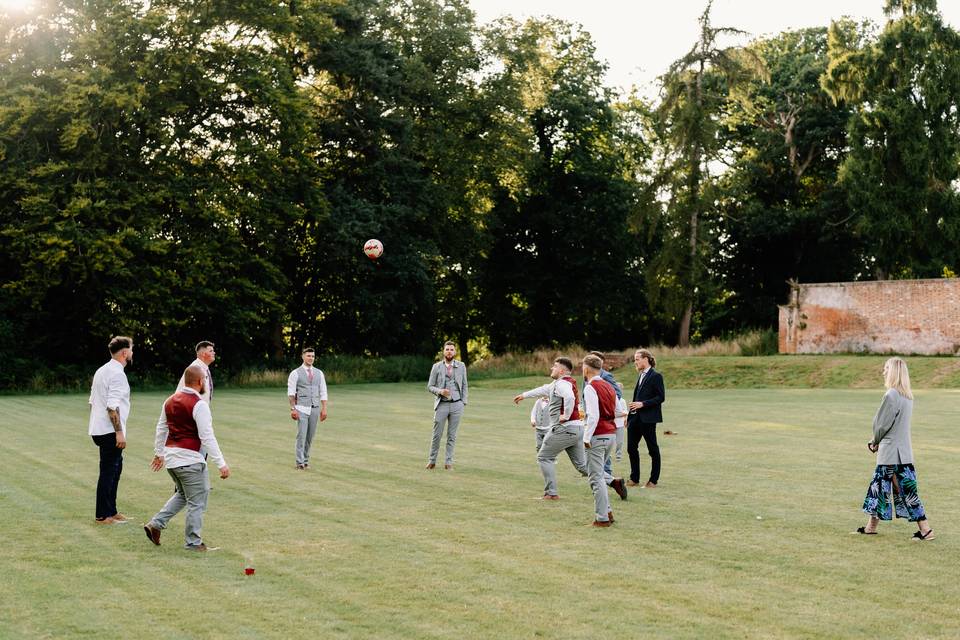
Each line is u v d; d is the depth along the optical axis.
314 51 44.84
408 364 47.59
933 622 6.71
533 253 61.47
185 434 9.06
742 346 48.03
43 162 36.56
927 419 21.59
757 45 59.00
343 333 51.03
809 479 13.39
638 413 12.95
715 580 7.86
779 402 28.19
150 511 10.98
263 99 38.88
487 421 22.59
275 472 14.11
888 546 9.15
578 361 47.47
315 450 16.86
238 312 39.75
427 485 12.91
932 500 11.62
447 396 14.59
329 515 10.72
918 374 37.50
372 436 19.20
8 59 37.50
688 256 52.00
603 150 60.53
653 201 52.44
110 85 35.88
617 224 58.16
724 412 24.53
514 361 49.59
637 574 8.05
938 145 49.66
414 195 47.41
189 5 39.34
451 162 50.81
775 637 6.37
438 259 48.81
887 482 9.58
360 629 6.54
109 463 10.33
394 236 46.91
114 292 36.34
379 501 11.64
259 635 6.40
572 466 14.92
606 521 10.11
